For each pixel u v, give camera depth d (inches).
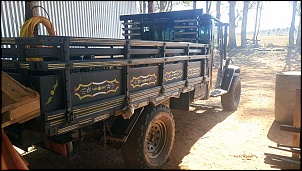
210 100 274.4
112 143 117.0
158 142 128.0
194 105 245.3
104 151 138.8
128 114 105.0
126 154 113.7
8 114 73.9
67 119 82.9
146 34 204.2
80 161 124.3
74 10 224.4
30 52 79.7
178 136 164.7
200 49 166.7
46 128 78.4
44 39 77.8
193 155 135.9
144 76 115.0
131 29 209.6
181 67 143.1
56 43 79.4
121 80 103.7
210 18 180.4
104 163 123.4
